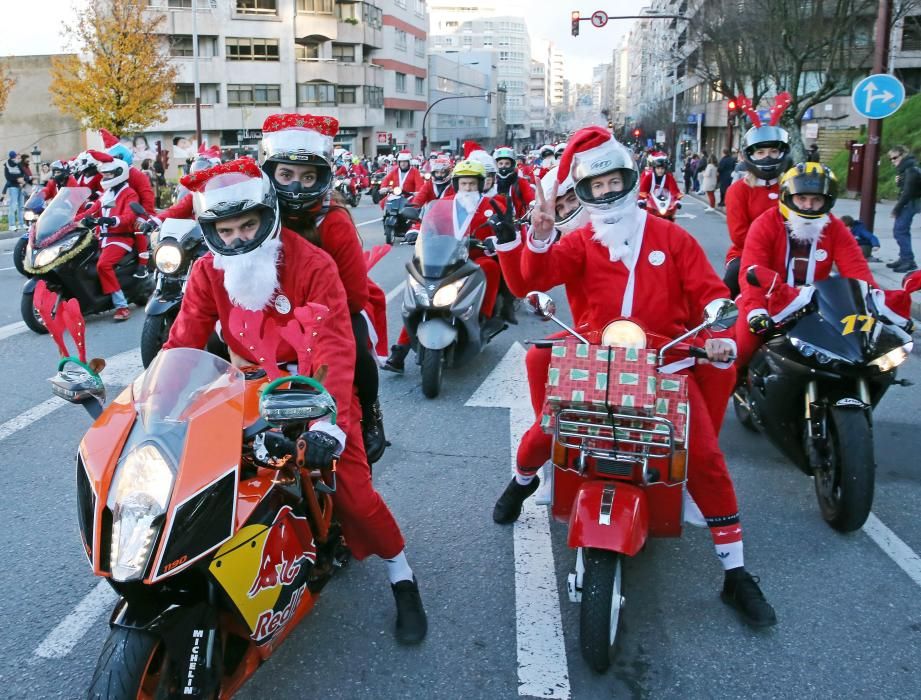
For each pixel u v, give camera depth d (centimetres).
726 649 352
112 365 767
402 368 749
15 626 365
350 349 320
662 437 328
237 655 286
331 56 5878
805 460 482
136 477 245
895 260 1341
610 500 329
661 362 337
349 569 413
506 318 905
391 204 1717
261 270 306
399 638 353
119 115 3206
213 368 288
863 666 341
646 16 2983
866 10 2512
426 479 525
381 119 6406
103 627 365
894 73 3738
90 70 3188
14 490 505
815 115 4075
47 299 294
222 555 256
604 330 340
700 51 3791
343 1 5931
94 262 923
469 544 441
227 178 299
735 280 640
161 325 699
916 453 562
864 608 383
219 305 324
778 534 454
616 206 357
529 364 397
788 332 459
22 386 706
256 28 5338
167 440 254
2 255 1527
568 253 374
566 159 359
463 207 732
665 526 353
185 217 724
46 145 4234
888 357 427
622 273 369
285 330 288
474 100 10025
